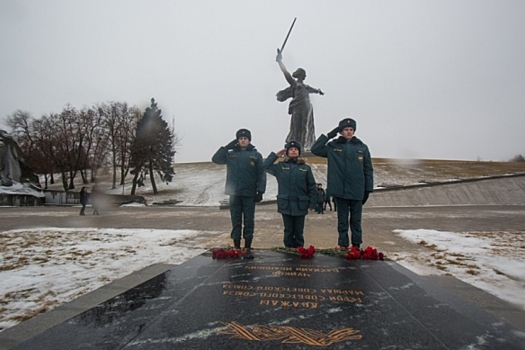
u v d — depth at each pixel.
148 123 40.00
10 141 30.58
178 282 3.25
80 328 2.17
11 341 2.59
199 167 59.50
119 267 5.35
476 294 3.85
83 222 13.66
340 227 5.77
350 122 5.87
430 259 5.94
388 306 2.59
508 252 6.54
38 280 4.58
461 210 20.36
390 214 17.19
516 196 28.12
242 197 6.06
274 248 5.20
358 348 1.88
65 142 42.44
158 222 13.56
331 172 5.73
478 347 1.92
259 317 2.32
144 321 2.27
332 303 2.63
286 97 42.44
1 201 27.94
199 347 1.88
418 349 1.88
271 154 6.19
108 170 38.56
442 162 54.03
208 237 8.72
